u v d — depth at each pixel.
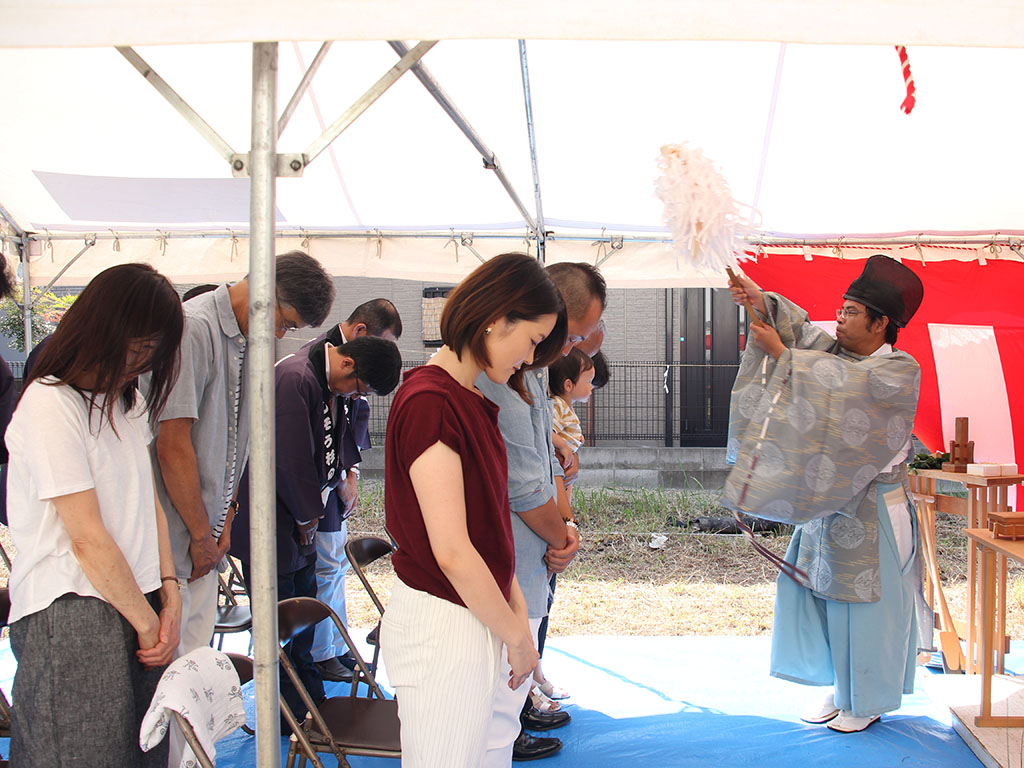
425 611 1.64
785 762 3.05
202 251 4.86
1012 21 1.47
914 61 3.31
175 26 1.52
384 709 2.47
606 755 3.12
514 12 1.48
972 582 3.85
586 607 5.21
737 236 2.12
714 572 6.07
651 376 10.06
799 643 3.37
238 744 3.19
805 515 3.10
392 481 1.67
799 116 3.70
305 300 2.58
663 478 9.52
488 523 1.66
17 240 4.75
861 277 3.24
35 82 3.51
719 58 3.38
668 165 2.10
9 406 2.85
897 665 3.22
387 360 3.22
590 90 3.57
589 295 2.45
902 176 4.09
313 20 1.50
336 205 4.53
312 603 2.56
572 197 4.37
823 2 1.47
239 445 2.62
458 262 4.83
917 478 4.12
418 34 1.49
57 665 1.73
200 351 2.40
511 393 2.31
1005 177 4.03
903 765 3.01
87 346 1.73
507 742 1.99
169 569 2.05
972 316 4.71
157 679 1.91
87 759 1.74
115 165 4.07
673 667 4.05
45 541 1.74
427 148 4.00
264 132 1.70
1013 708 3.31
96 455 1.80
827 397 3.05
